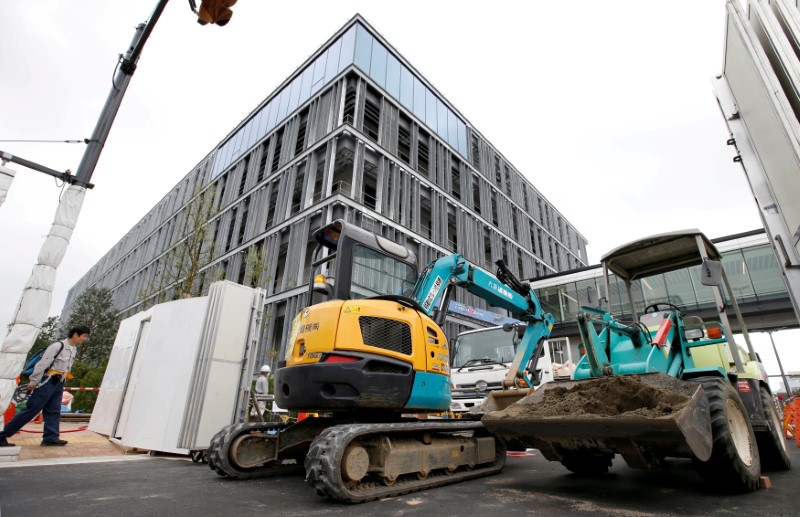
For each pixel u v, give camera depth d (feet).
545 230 124.36
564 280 80.33
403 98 84.17
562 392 13.60
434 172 83.30
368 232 16.72
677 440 9.86
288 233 72.02
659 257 19.54
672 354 16.65
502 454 17.44
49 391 20.29
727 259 62.13
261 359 63.67
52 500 11.12
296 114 82.99
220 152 112.27
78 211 20.98
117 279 144.36
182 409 21.06
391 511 10.64
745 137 14.48
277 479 15.17
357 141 68.85
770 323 59.11
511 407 13.66
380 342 13.64
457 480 14.58
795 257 12.16
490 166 106.73
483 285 19.56
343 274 15.02
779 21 11.06
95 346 95.86
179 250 55.72
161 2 20.71
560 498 12.13
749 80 13.20
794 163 10.65
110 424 28.50
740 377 16.10
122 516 9.75
